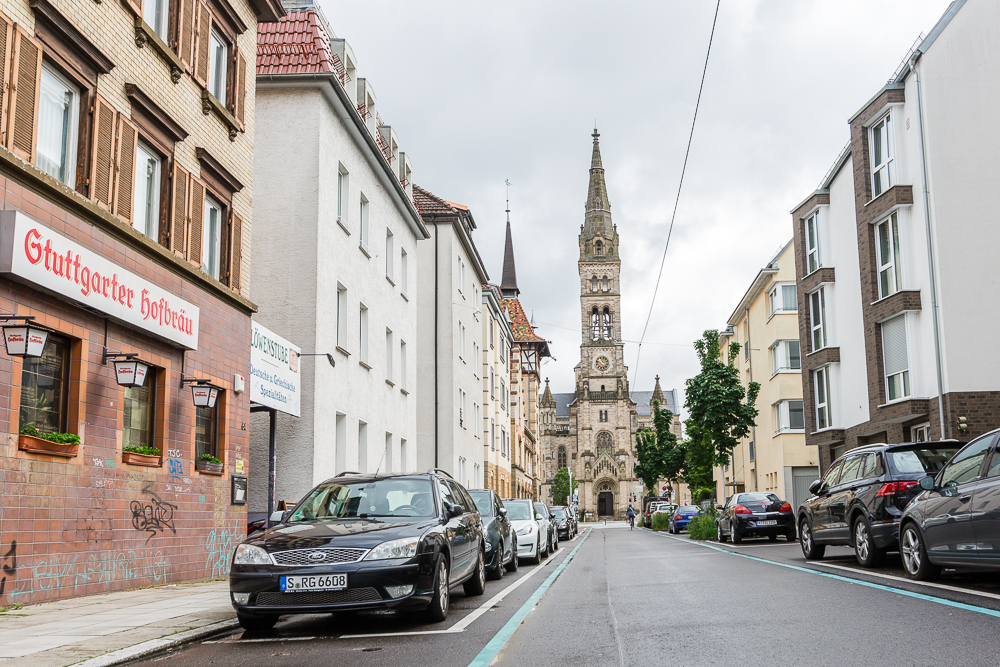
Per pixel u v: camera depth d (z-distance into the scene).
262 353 17.48
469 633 8.23
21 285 10.24
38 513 10.48
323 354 20.22
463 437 39.19
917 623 7.50
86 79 11.85
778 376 40.12
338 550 8.57
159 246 13.42
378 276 25.98
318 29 21.81
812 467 39.56
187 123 15.03
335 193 21.77
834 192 30.42
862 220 26.42
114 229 12.22
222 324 15.85
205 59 15.70
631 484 120.81
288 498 19.45
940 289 22.88
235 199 17.06
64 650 7.26
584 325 124.19
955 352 22.61
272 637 8.50
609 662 6.41
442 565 9.28
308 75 20.42
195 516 14.55
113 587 12.05
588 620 8.84
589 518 119.12
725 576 13.19
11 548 10.00
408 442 29.36
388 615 9.95
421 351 37.22
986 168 23.22
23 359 10.42
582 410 122.62
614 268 125.50
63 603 10.62
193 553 14.45
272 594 8.42
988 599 8.78
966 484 9.88
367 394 24.41
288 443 19.64
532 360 77.56
